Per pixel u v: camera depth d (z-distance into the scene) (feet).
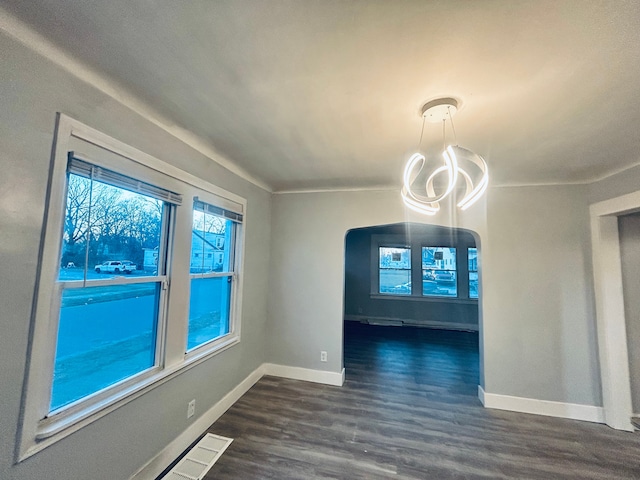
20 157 3.80
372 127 6.21
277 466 6.45
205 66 4.34
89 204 4.78
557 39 3.59
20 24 3.61
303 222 11.91
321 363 11.28
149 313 6.23
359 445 7.27
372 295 23.35
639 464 6.76
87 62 4.31
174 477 6.09
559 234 9.42
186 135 6.73
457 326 21.63
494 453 7.08
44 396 4.16
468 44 3.73
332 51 3.93
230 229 9.53
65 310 4.55
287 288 11.85
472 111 5.41
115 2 3.23
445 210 10.56
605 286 8.66
